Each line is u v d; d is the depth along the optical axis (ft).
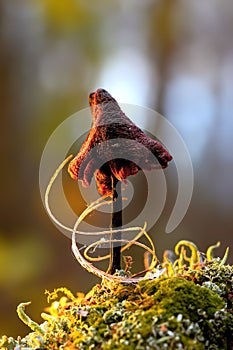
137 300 1.20
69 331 1.20
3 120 4.53
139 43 4.89
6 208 4.36
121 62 4.85
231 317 1.18
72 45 4.69
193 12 5.01
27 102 4.65
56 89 4.73
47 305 2.92
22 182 4.49
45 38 4.61
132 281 1.22
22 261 3.67
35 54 4.62
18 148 4.56
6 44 4.47
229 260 3.58
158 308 1.18
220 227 4.66
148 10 4.89
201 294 1.19
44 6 4.38
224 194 4.89
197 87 5.17
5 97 4.53
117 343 1.16
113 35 4.82
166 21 4.89
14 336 2.70
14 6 4.39
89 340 1.17
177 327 1.16
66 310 1.22
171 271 1.25
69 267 3.76
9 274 3.48
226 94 5.25
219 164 5.06
